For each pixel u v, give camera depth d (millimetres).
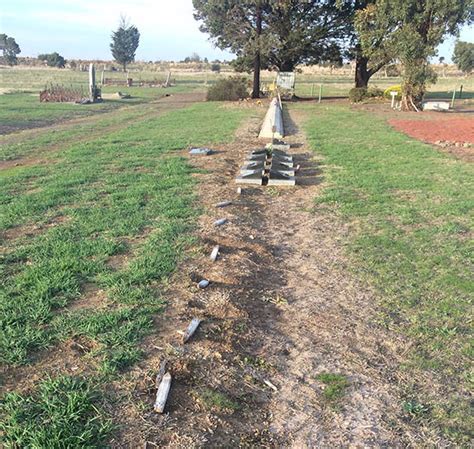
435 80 28297
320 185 10789
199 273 5957
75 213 8086
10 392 3682
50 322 4711
